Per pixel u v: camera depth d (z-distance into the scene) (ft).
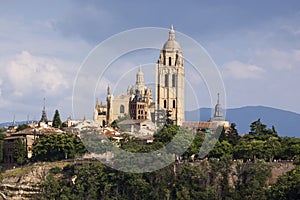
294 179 541.75
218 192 629.92
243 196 609.83
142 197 643.04
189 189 640.99
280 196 539.29
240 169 654.53
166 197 636.48
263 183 622.13
